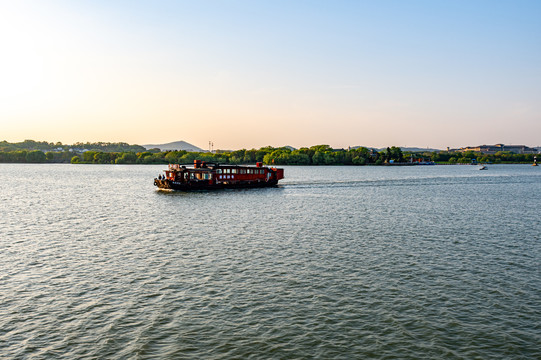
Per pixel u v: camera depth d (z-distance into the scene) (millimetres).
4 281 32781
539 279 33312
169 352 22344
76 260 38719
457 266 36750
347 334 24219
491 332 24422
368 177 187750
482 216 65938
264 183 123188
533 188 124688
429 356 22047
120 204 82062
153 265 37000
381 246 44281
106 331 24531
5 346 22797
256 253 41156
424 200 89938
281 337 23906
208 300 28938
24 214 68250
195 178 113938
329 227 55688
